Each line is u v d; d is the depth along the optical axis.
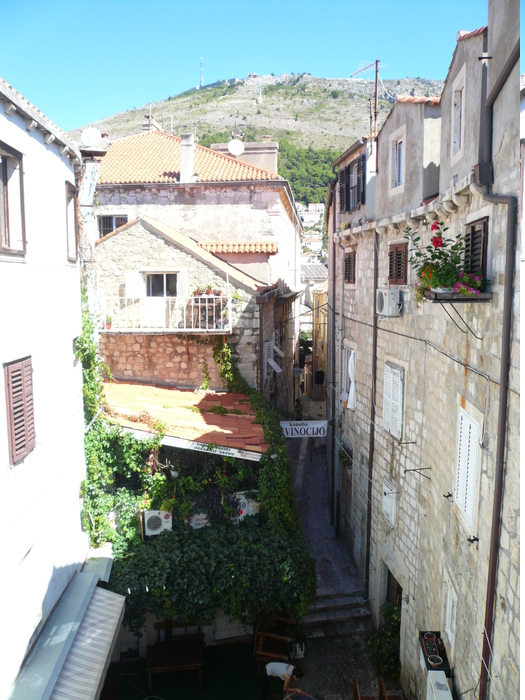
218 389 17.06
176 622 13.20
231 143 24.30
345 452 17.42
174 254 16.75
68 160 11.30
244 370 16.94
